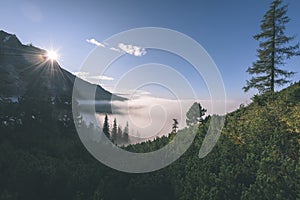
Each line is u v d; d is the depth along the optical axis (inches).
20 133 791.7
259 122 499.2
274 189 320.2
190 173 470.9
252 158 404.8
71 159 697.0
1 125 785.6
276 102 557.3
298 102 526.0
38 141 788.0
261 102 652.7
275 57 1019.9
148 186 490.9
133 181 510.9
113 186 503.5
